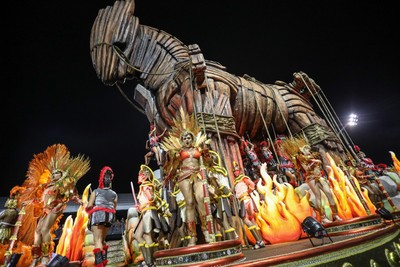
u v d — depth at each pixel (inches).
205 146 210.5
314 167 274.2
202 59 350.0
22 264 214.1
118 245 358.0
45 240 198.2
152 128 422.6
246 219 258.8
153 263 202.1
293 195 310.8
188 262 143.6
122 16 423.5
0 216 219.1
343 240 179.2
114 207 220.4
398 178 438.0
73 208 532.7
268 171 430.0
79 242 252.4
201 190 189.8
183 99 352.2
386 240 204.8
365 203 309.0
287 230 283.6
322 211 262.7
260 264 135.5
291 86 534.0
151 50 418.9
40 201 231.3
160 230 212.2
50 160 226.5
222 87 383.2
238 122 428.8
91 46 420.2
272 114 467.5
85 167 233.8
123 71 410.0
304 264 145.2
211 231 170.9
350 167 396.8
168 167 211.8
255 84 475.8
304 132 466.6
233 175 309.1
